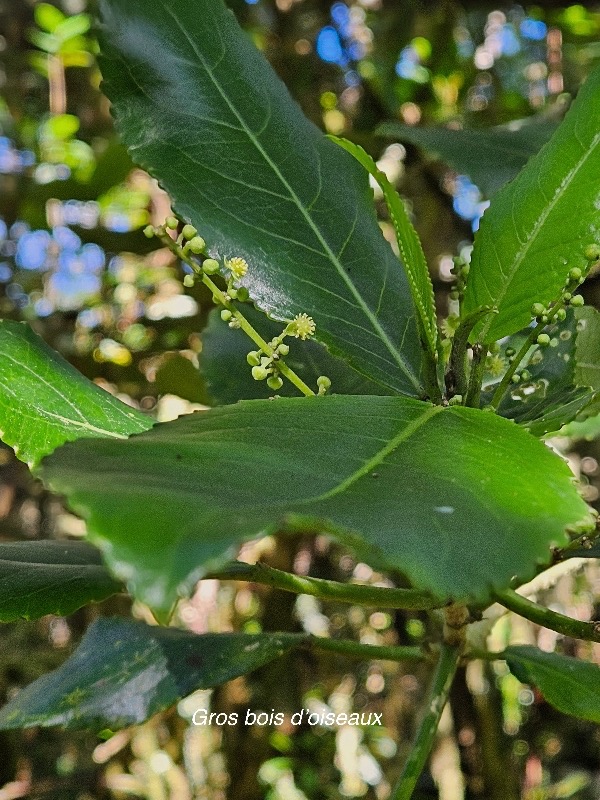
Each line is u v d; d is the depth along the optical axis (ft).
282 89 0.94
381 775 2.48
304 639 0.85
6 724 0.78
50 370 0.83
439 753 2.10
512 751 2.21
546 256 0.78
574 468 1.84
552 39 2.30
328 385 0.78
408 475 0.56
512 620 1.98
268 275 0.85
